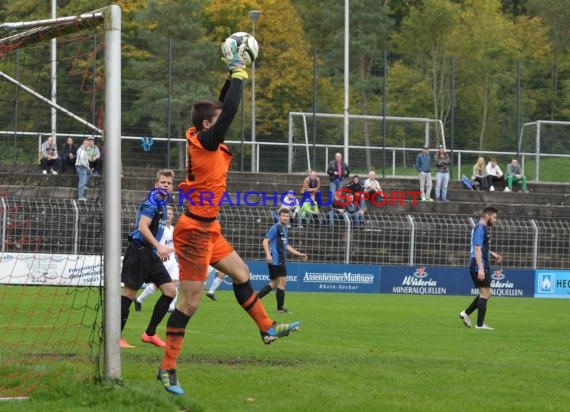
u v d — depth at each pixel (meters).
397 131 75.88
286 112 103.56
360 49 115.00
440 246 55.59
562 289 54.22
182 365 19.19
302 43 114.56
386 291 52.31
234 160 72.38
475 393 16.78
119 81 15.34
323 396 15.86
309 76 107.88
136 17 92.25
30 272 37.41
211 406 14.78
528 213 64.44
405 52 116.50
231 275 15.88
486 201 65.94
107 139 15.26
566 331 31.34
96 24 15.88
